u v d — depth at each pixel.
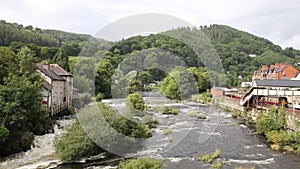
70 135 20.17
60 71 43.09
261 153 22.44
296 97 36.53
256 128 31.39
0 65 28.45
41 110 26.78
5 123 21.28
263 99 40.22
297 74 62.62
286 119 28.38
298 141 23.53
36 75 31.98
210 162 19.67
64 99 40.12
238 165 19.39
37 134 25.98
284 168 18.88
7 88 22.20
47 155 20.88
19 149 21.33
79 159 19.53
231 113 41.81
